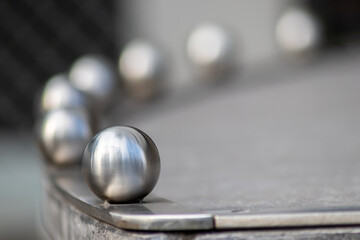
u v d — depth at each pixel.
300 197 0.80
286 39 2.96
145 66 2.24
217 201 0.79
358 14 4.99
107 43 3.85
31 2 3.64
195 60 2.64
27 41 3.62
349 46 3.54
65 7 3.72
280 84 2.67
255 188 0.91
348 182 0.94
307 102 2.22
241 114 2.09
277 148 1.43
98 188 0.71
